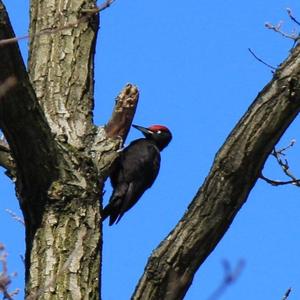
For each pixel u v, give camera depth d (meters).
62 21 11.69
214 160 8.97
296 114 8.81
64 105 11.13
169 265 8.91
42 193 9.95
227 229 8.99
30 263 9.77
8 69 8.83
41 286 9.52
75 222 9.94
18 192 10.06
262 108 8.81
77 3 11.77
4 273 6.21
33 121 9.39
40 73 11.38
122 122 11.63
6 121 9.30
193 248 8.89
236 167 8.81
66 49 11.52
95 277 9.78
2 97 8.98
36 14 11.81
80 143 10.79
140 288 8.96
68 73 11.38
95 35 11.80
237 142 8.84
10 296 6.29
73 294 9.50
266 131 8.76
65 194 9.97
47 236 9.81
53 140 9.80
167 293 8.91
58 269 9.64
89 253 9.86
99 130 11.25
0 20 8.43
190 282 8.98
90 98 11.40
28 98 9.19
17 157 9.71
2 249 6.17
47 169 9.86
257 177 8.93
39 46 11.58
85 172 10.21
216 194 8.88
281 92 8.76
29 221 9.99
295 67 8.77
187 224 8.95
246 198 8.98
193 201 9.02
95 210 10.15
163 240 9.05
